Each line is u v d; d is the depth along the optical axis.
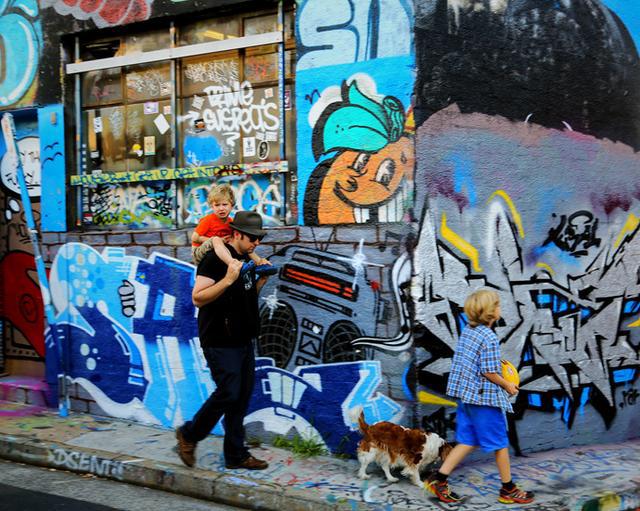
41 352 6.91
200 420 4.68
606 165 5.98
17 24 6.60
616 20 6.10
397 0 4.89
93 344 6.19
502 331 5.26
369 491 4.41
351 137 5.06
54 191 6.45
